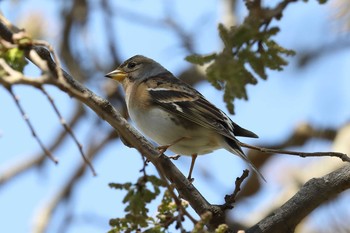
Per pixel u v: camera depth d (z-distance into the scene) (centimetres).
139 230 654
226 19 1486
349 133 1524
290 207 836
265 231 834
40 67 637
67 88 588
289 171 1559
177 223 640
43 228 1574
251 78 699
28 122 594
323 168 1509
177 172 838
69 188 1650
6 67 587
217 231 656
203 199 834
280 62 693
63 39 1551
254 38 685
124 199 641
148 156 655
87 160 612
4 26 765
